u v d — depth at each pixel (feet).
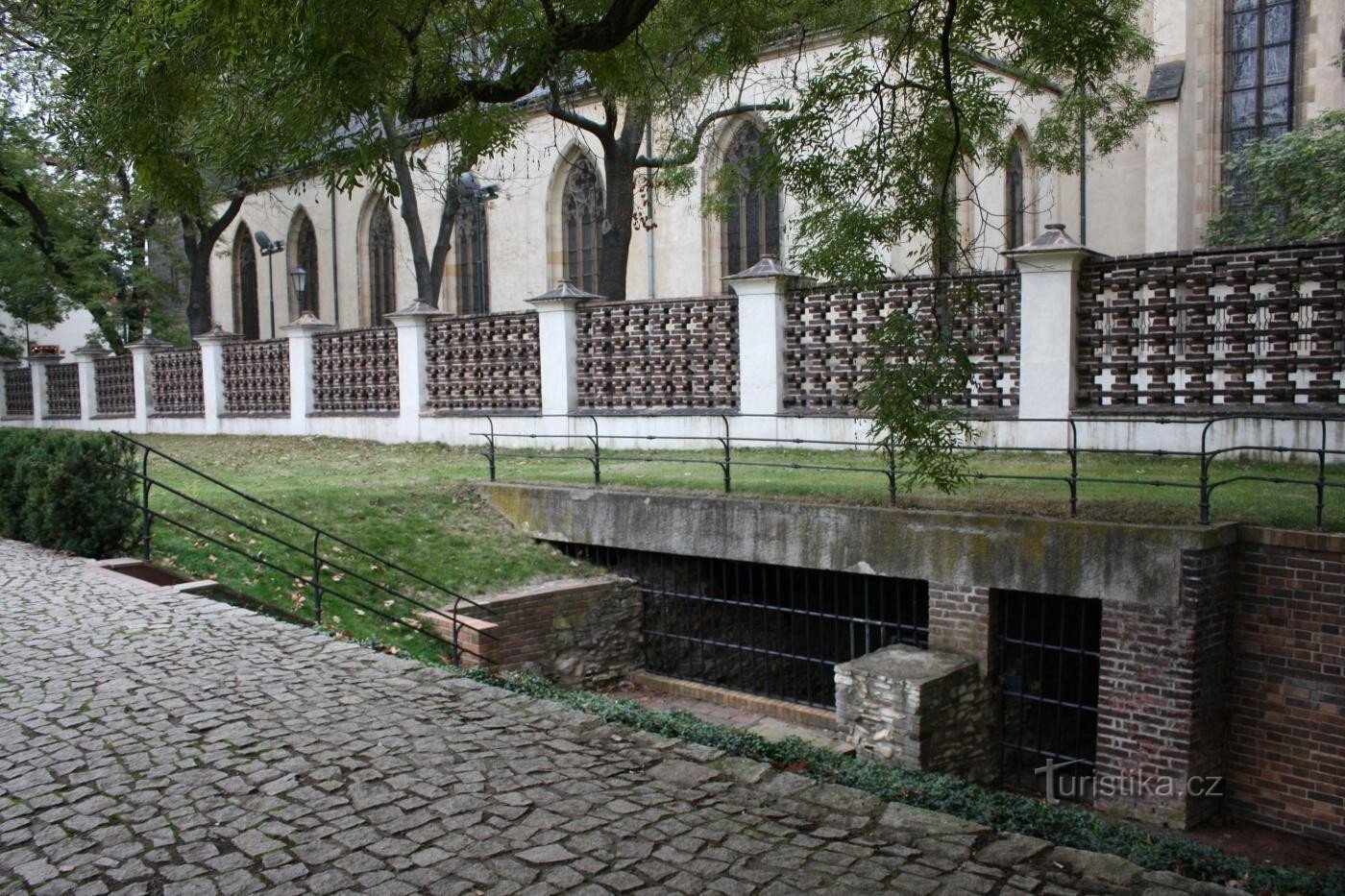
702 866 14.34
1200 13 87.15
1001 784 30.50
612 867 14.32
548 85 30.04
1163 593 26.43
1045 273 41.93
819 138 26.99
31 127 78.59
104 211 91.04
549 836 15.29
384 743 19.12
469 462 52.70
